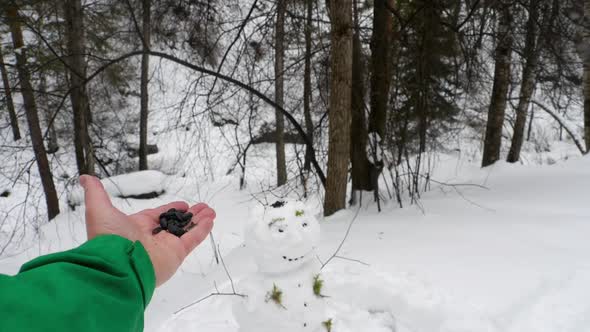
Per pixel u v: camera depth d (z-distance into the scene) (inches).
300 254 88.2
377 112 234.2
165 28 247.8
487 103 389.4
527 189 216.7
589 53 220.8
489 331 103.3
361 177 241.0
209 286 157.2
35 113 333.4
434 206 207.6
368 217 203.6
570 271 126.0
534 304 112.0
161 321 139.6
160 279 43.3
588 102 307.4
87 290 27.0
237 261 176.7
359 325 116.1
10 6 277.9
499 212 186.7
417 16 202.8
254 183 450.9
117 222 42.3
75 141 345.7
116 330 27.5
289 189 299.3
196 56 248.1
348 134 203.0
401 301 121.0
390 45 224.8
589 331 99.3
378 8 222.5
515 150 414.0
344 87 193.2
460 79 256.5
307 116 269.1
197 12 230.5
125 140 495.8
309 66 249.4
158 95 484.4
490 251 145.6
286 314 89.9
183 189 406.9
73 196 373.7
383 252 154.3
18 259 289.3
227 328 119.6
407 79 240.5
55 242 313.1
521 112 388.2
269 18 225.8
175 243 47.2
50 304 24.6
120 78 390.9
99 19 348.2
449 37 211.5
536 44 224.2
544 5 195.3
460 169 321.7
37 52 320.2
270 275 91.9
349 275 134.7
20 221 378.0
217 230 276.7
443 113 310.3
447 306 115.0
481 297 118.2
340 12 181.6
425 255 147.6
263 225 88.0
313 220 91.3
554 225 164.2
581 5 204.2
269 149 493.4
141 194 395.2
